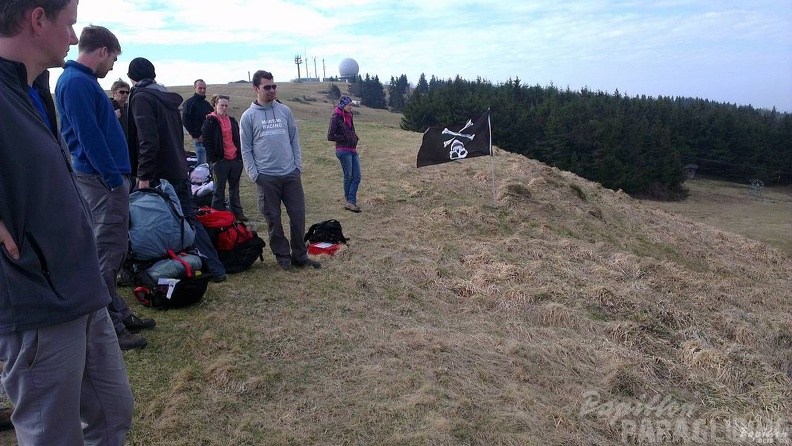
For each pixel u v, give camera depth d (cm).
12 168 190
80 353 216
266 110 586
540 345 511
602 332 567
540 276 694
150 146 509
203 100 941
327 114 6041
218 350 427
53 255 203
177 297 480
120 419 251
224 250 595
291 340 455
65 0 206
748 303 833
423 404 380
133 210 490
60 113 379
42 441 209
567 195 1252
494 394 411
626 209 1398
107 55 382
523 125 4691
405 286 618
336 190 1057
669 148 4459
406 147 1580
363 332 486
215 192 781
